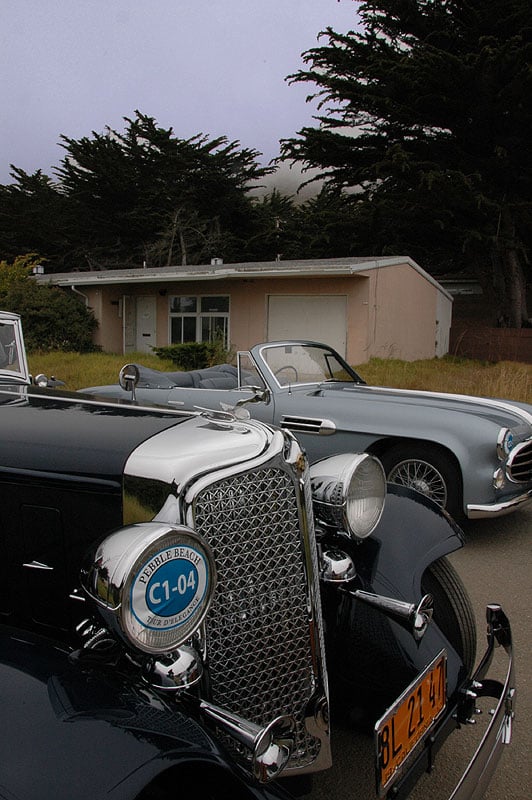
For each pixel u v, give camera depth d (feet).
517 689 9.05
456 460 15.24
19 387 9.33
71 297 60.13
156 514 5.32
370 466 6.99
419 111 69.05
